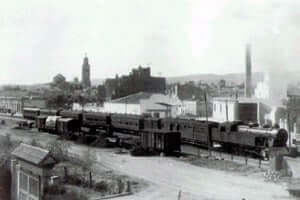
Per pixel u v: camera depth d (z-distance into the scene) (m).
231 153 42.34
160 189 26.06
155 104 80.06
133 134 53.84
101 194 25.41
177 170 32.94
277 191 24.97
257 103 63.28
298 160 31.53
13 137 52.06
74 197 23.86
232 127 42.00
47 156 22.66
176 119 51.53
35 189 23.23
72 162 35.25
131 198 23.75
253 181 28.20
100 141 49.59
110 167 34.34
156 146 42.38
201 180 28.77
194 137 47.12
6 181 25.70
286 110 52.22
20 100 102.81
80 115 63.91
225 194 24.41
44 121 65.31
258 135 37.41
